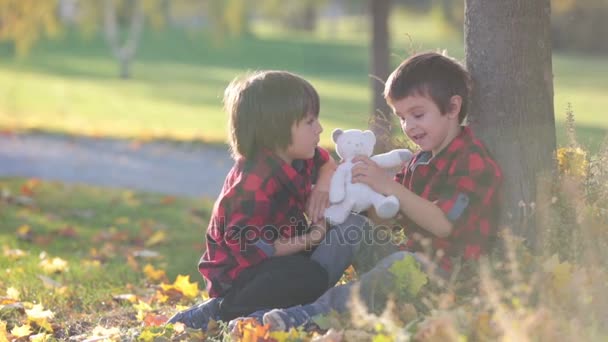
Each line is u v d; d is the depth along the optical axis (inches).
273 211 209.2
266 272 207.3
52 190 561.9
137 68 2315.5
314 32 4365.2
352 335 183.2
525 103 228.5
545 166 229.3
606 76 2303.2
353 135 218.5
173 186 637.3
